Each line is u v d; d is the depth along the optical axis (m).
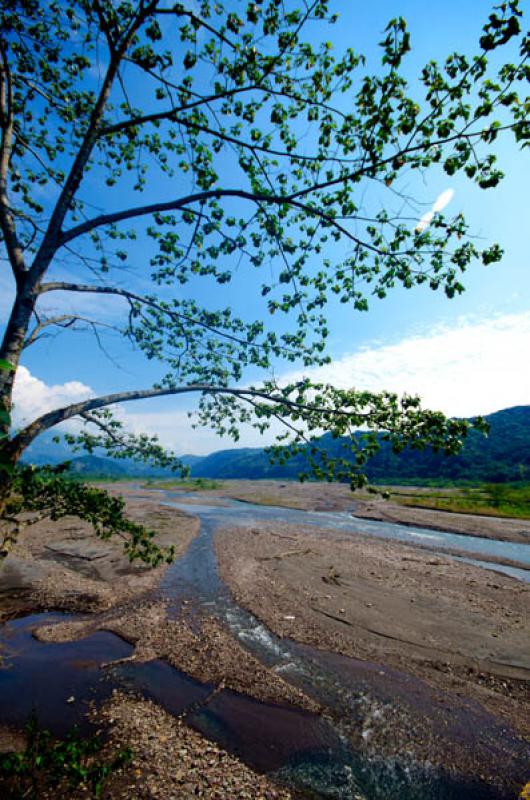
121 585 13.94
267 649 9.71
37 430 3.33
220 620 11.29
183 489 71.31
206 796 5.40
